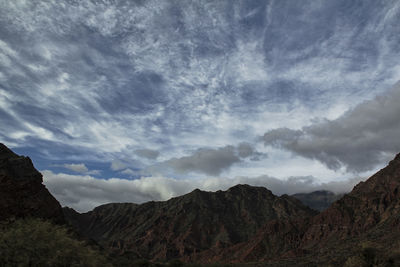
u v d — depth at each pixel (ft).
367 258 150.71
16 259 71.36
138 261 226.17
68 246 84.07
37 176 208.64
